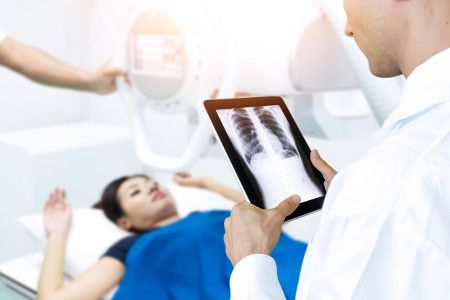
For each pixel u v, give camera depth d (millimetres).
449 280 481
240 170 751
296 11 1182
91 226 2084
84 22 2551
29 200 2316
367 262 498
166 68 1267
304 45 1189
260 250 648
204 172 2379
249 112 831
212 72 1238
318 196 795
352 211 510
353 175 532
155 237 1799
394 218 494
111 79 1512
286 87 1222
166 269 1774
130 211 2104
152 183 2170
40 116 2658
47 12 2533
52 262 1815
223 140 770
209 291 1743
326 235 532
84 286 1713
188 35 1209
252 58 1229
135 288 1723
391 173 508
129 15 1317
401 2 557
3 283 1934
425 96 542
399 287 492
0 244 2492
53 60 1633
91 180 2465
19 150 2334
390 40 577
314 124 1453
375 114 1170
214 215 2080
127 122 2676
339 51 1237
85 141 2432
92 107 2814
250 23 1207
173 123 2484
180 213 2289
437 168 501
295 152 831
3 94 2521
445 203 496
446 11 549
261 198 744
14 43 1638
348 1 602
